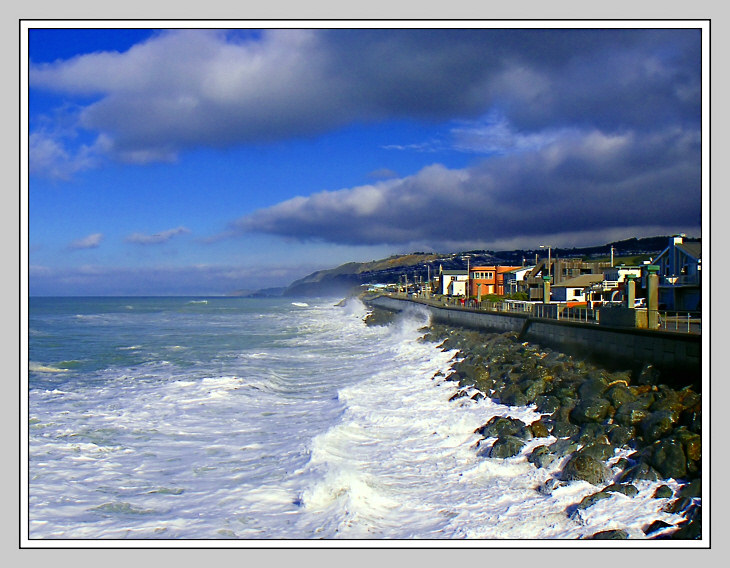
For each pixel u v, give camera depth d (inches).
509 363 886.4
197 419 625.0
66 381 871.1
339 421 591.2
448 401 685.9
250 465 467.2
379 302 3762.3
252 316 3351.4
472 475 433.1
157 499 394.6
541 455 447.8
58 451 499.8
